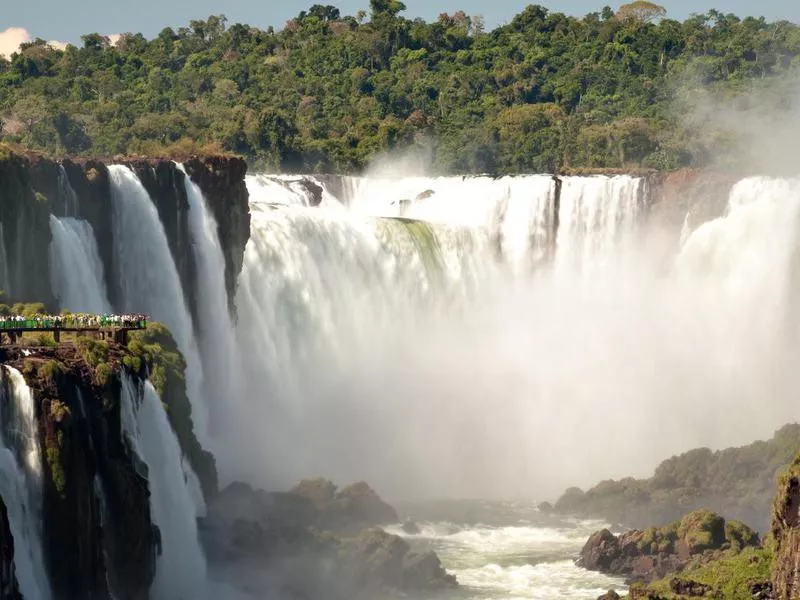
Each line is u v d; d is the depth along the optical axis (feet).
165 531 309.42
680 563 353.31
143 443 303.68
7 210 358.64
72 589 257.96
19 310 331.98
